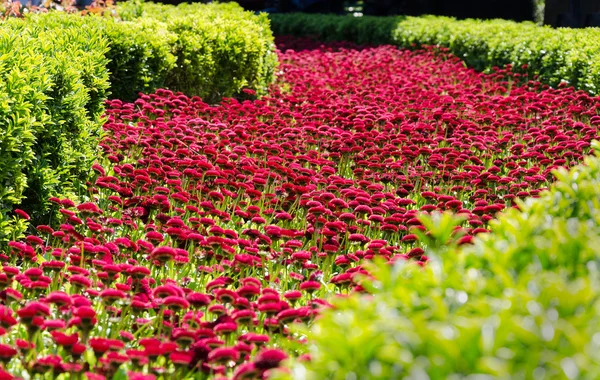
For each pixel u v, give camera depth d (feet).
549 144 26.84
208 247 15.37
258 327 13.23
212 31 36.45
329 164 23.88
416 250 15.37
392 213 19.20
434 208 18.90
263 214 19.79
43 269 13.91
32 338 11.48
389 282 8.04
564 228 9.18
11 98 16.55
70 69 19.85
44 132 18.67
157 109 27.32
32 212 17.99
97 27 29.55
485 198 21.61
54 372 10.48
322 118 29.78
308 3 104.88
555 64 42.73
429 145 27.86
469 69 48.24
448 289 7.79
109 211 19.39
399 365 6.40
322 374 6.88
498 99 35.32
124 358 10.44
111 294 11.82
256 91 39.83
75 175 20.27
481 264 8.80
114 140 23.76
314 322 11.87
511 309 6.84
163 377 10.97
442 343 6.13
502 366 5.91
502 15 94.79
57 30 26.32
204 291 15.20
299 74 42.78
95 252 14.47
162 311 12.15
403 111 33.63
